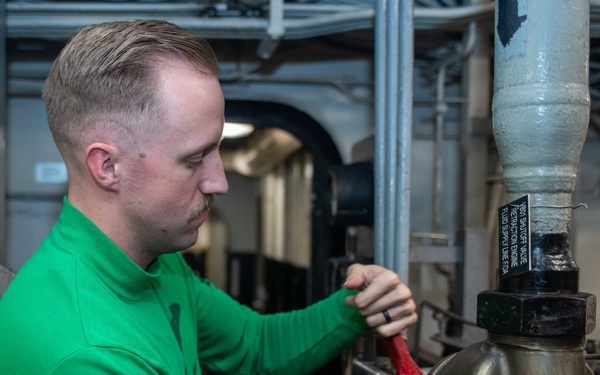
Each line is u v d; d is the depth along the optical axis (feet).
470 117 6.37
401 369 3.37
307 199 13.53
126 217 2.65
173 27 2.62
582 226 8.00
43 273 2.60
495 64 2.75
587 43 2.60
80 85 2.48
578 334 2.46
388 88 4.29
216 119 2.60
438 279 7.38
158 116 2.46
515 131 2.58
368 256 5.71
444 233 7.49
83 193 2.68
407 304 3.41
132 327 2.61
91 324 2.41
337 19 5.69
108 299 2.60
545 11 2.52
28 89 7.30
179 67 2.51
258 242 23.63
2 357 2.45
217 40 7.20
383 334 3.43
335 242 7.82
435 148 7.43
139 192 2.57
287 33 5.91
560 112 2.50
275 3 5.71
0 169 6.15
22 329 2.44
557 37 2.52
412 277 7.09
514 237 2.57
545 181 2.54
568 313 2.44
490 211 6.29
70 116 2.53
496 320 2.57
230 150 19.61
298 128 7.90
